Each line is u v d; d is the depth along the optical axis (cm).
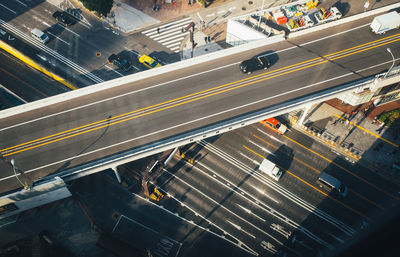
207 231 5666
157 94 5938
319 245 5522
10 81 7256
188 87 6003
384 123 6662
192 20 8169
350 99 6288
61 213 5747
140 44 7788
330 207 5897
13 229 5572
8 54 7681
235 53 6444
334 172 6238
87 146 5444
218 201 5947
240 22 6975
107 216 5756
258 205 5922
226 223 5747
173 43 7806
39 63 7406
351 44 6488
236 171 6256
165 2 8456
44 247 5425
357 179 6153
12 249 5381
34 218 5678
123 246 5462
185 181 6128
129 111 5769
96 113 5762
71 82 7162
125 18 8200
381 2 7125
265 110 5681
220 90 5953
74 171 5209
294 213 5850
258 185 6122
